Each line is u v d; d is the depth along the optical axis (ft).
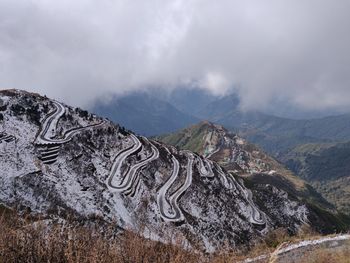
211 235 506.89
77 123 632.38
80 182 483.51
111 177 540.93
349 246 174.19
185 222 496.64
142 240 84.17
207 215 570.05
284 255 162.50
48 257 79.15
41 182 431.84
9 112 563.48
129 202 489.67
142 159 629.92
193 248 95.76
